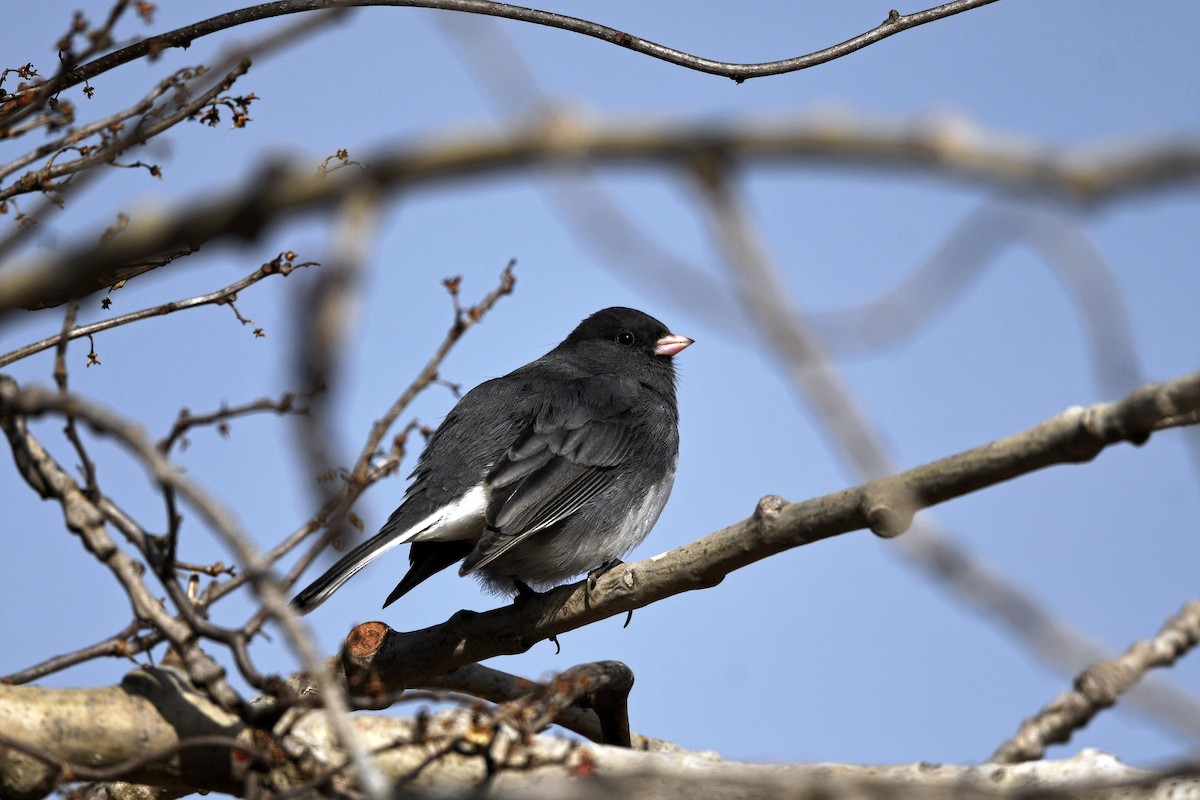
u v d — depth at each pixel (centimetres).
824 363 337
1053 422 709
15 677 788
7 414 653
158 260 823
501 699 1088
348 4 925
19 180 848
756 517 852
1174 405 659
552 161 315
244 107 906
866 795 585
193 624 728
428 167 327
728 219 312
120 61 949
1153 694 446
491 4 985
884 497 772
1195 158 277
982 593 425
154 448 594
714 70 1054
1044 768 704
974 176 295
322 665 564
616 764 758
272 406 692
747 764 751
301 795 700
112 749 771
